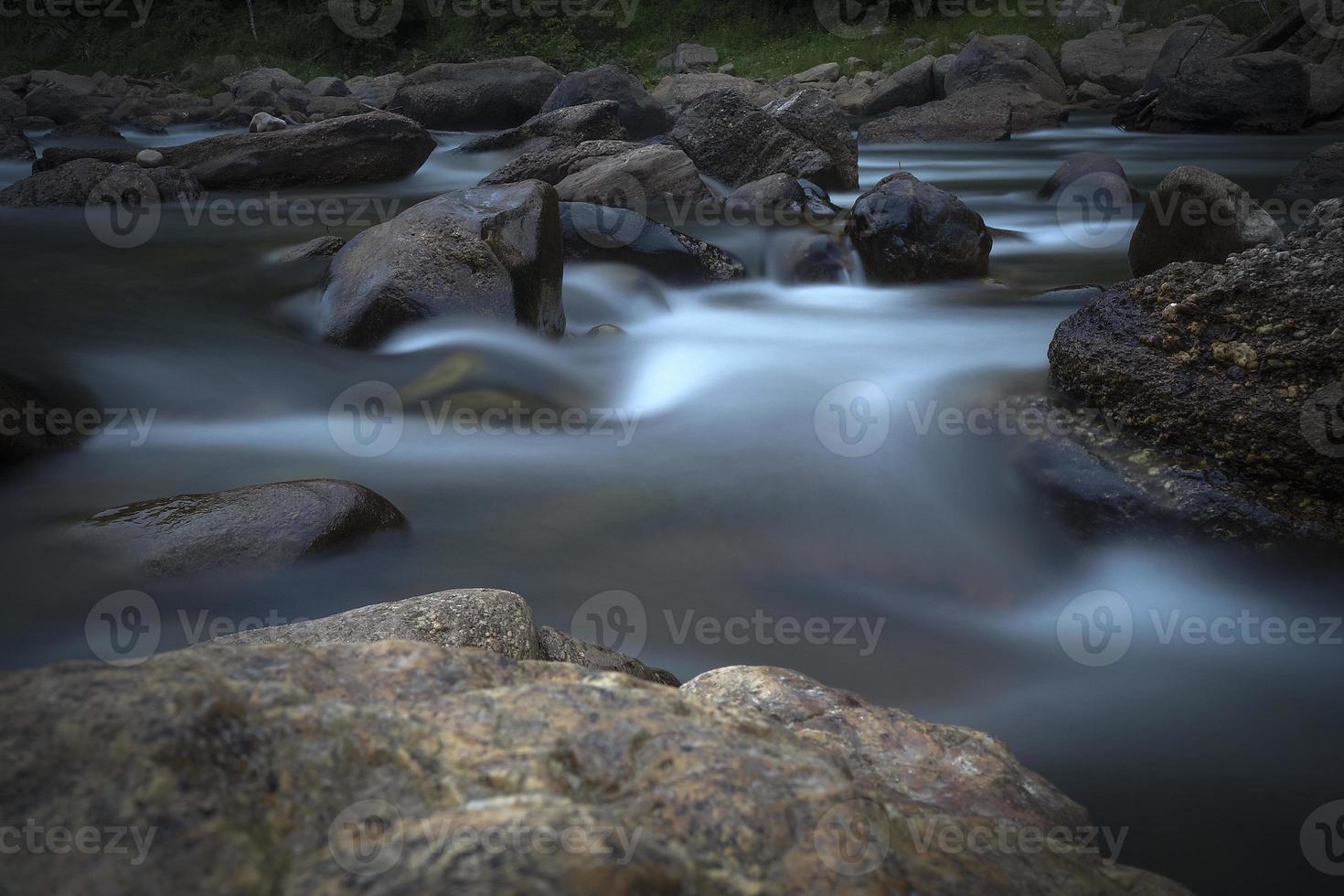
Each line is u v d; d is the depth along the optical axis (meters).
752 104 11.82
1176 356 4.16
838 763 1.55
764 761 1.43
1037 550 4.19
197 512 3.87
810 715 2.13
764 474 4.91
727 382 6.09
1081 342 4.45
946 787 1.93
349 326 6.34
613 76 16.56
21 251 8.35
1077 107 21.55
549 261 6.61
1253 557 3.78
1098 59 22.67
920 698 3.35
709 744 1.44
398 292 6.29
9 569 3.75
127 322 6.72
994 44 21.91
